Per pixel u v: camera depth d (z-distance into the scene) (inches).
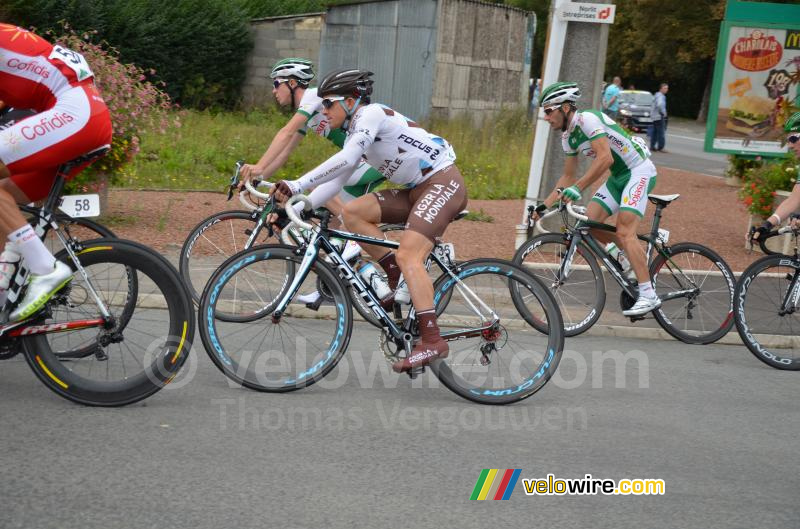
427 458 154.4
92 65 346.3
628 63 1977.1
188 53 912.3
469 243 373.1
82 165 167.9
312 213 191.0
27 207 167.8
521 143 722.2
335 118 185.5
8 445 147.0
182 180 485.1
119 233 336.5
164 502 130.2
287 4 1080.2
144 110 365.1
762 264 241.9
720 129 491.2
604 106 1071.6
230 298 184.9
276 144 241.4
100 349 170.6
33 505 126.4
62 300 166.1
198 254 256.2
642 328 267.9
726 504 142.3
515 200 535.5
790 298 243.9
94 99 163.2
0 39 156.7
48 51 159.9
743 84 486.6
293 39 960.9
